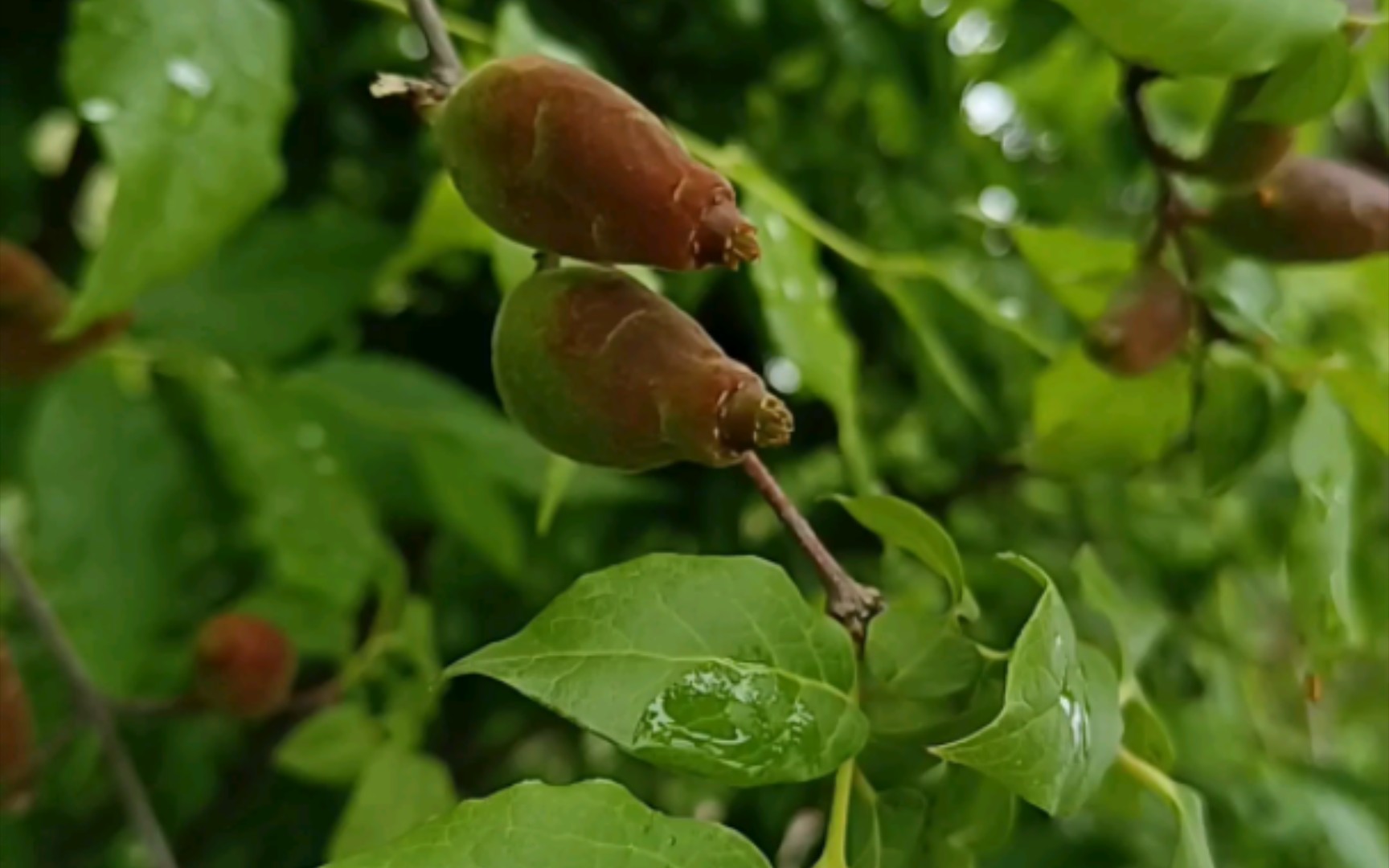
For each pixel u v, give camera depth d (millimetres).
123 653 462
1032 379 527
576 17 575
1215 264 366
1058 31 483
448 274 613
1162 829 455
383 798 403
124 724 557
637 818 282
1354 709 606
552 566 589
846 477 584
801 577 578
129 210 335
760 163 560
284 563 470
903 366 610
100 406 466
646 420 308
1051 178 566
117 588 462
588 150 305
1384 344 430
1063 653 293
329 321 503
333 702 466
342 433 505
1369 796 468
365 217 562
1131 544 576
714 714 289
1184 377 372
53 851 555
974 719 306
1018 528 595
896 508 321
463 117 313
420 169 601
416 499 541
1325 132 463
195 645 417
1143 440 384
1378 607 374
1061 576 521
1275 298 391
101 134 334
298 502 474
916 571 525
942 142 557
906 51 526
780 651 295
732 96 580
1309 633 350
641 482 565
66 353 400
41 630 403
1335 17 322
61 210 570
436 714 569
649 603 292
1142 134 352
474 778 621
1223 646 559
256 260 500
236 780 581
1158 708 484
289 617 474
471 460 496
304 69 557
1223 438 370
